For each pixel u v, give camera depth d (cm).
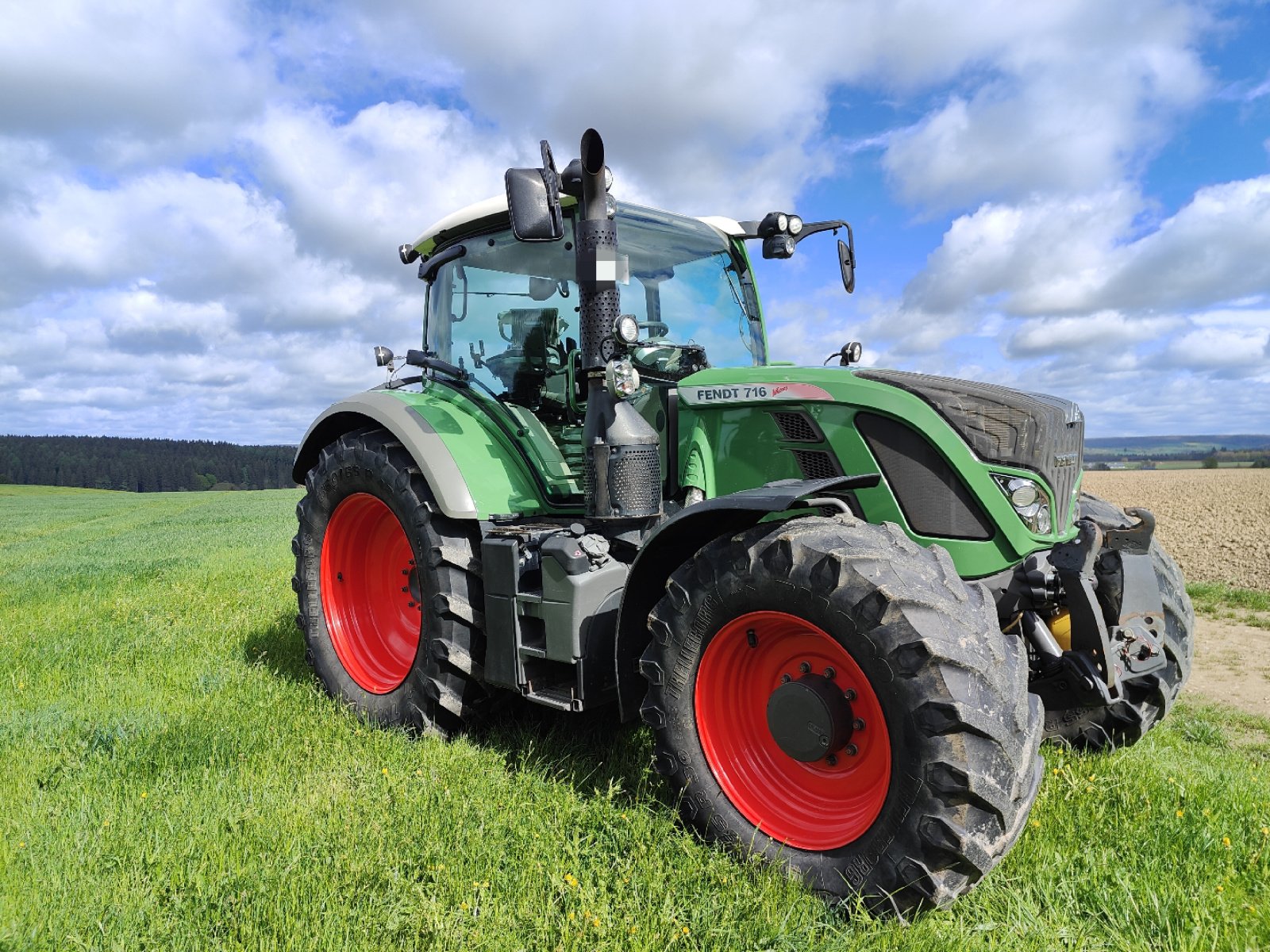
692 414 333
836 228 414
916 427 280
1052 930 212
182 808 274
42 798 286
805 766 250
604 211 297
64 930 205
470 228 404
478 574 348
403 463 364
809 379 303
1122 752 331
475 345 402
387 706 366
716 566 252
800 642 248
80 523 2575
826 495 295
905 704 211
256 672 446
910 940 203
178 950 199
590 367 303
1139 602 276
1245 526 1415
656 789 285
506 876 230
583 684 291
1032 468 272
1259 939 205
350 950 198
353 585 418
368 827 254
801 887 228
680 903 218
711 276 391
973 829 206
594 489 306
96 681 435
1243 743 405
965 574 276
